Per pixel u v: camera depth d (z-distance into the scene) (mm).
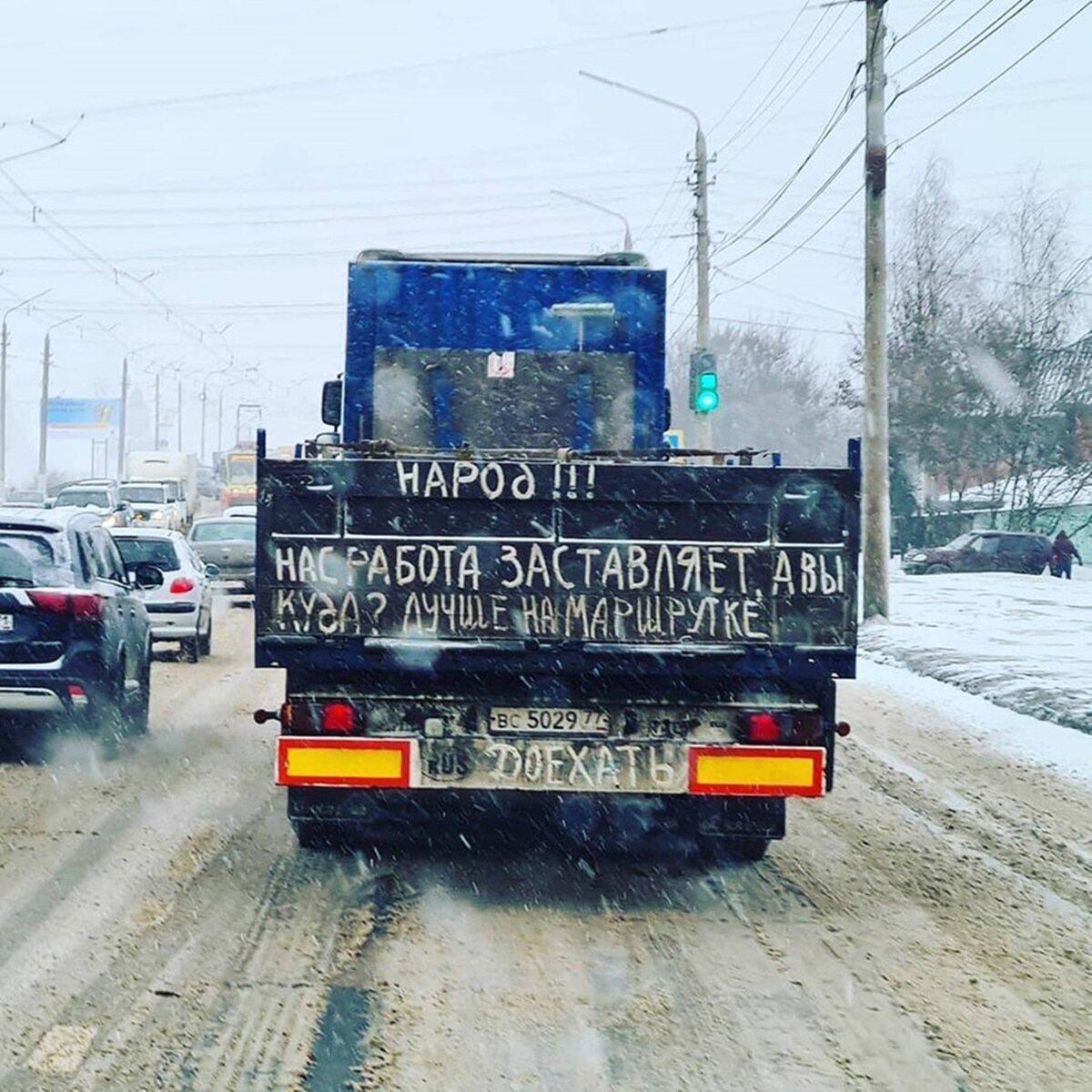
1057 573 44656
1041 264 49062
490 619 7449
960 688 17922
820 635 7473
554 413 11430
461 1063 5508
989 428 49250
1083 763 12805
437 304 11414
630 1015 6090
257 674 18438
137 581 13289
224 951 6820
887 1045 5816
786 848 9336
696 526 7453
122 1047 5574
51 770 11562
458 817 8172
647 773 7633
